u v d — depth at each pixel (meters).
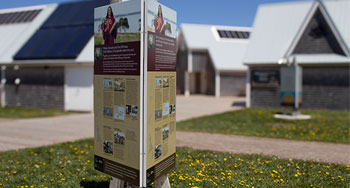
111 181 4.53
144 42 3.91
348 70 18.31
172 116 4.67
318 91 19.14
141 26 3.88
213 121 14.02
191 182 5.31
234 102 25.25
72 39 18.91
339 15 20.83
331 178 5.60
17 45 21.16
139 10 3.89
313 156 7.57
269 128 11.92
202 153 7.71
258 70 20.89
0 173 6.11
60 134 11.25
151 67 4.03
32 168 6.51
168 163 4.62
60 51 18.36
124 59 4.11
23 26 23.20
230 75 30.70
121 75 4.16
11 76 21.00
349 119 14.33
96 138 4.63
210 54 31.05
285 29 21.94
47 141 9.93
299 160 6.99
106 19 4.33
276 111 18.19
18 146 9.15
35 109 19.73
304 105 19.56
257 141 9.57
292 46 19.97
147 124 4.00
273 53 20.61
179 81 34.88
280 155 7.68
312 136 10.14
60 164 6.86
